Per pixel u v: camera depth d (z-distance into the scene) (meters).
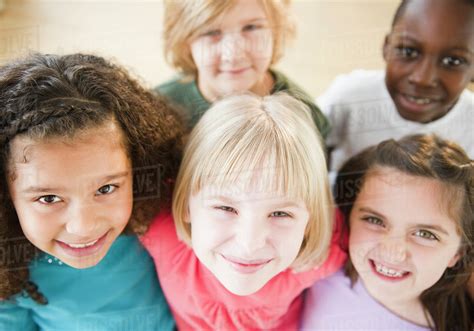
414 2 0.65
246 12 0.65
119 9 0.68
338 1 0.72
